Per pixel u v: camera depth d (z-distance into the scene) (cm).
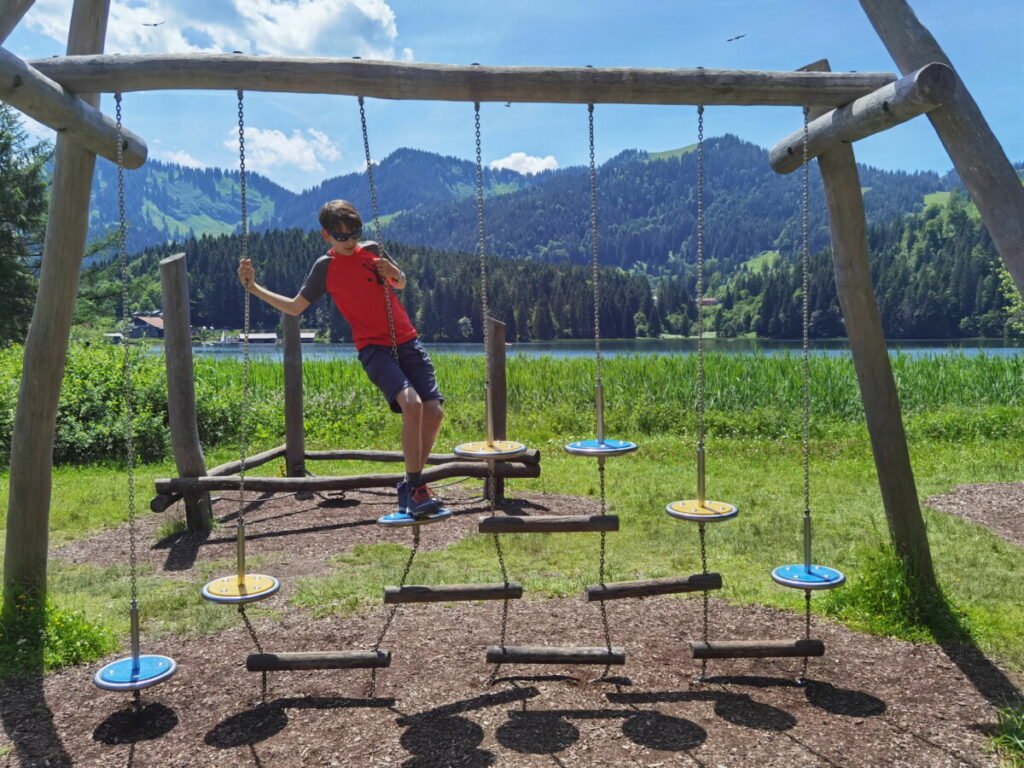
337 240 406
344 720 384
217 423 1394
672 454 1234
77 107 427
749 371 1689
